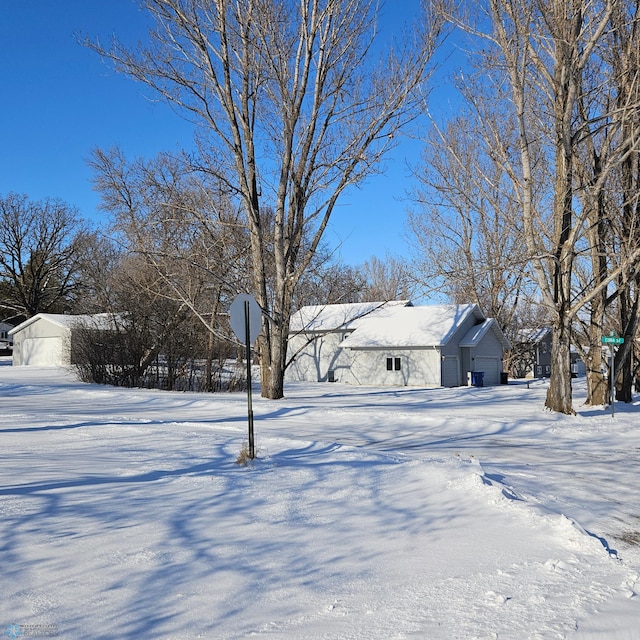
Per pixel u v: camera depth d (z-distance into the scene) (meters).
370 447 14.48
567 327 21.45
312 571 5.80
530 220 20.70
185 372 36.31
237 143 25.55
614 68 22.08
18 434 14.14
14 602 4.89
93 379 38.03
